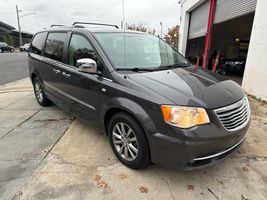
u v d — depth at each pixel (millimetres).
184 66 3590
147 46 3654
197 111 2271
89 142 3496
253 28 6250
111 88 2797
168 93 2418
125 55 3219
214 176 2725
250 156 3143
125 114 2693
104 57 3012
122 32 3691
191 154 2242
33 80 5395
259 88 5938
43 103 5164
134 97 2541
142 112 2447
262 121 4363
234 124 2490
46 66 4395
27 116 4648
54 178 2656
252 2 7281
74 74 3465
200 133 2223
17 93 6812
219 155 2475
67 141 3535
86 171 2791
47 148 3332
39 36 5051
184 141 2213
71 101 3721
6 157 3107
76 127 4047
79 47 3498
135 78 2734
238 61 13188
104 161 3004
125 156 2857
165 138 2305
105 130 3154
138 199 2355
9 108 5234
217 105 2375
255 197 2395
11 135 3773
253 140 3590
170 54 3805
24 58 22125
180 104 2287
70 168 2850
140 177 2688
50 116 4621
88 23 4211
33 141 3553
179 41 17484
